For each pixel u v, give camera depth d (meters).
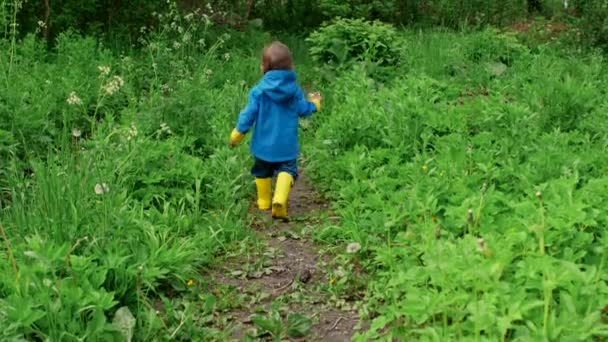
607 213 4.36
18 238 4.34
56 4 11.27
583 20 12.02
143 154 5.94
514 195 5.12
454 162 5.66
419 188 5.03
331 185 6.25
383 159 6.30
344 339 3.92
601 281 3.44
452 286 3.38
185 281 4.43
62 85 8.15
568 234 3.95
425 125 7.00
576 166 5.38
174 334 3.74
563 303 3.33
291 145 5.73
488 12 14.79
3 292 3.79
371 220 4.92
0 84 7.41
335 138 6.89
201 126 7.20
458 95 9.42
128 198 5.09
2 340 3.29
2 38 9.88
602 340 3.31
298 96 5.80
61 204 4.47
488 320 3.12
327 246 5.09
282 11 15.19
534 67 10.17
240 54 11.68
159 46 10.14
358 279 4.47
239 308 4.29
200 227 5.18
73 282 3.67
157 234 4.84
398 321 3.55
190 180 5.87
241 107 8.05
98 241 4.28
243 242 5.07
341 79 9.37
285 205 5.62
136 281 4.05
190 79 9.16
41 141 6.56
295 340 3.91
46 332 3.56
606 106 7.77
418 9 15.16
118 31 11.66
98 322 3.54
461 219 4.33
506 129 6.82
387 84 9.89
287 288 4.54
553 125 7.31
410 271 3.65
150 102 7.78
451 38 12.59
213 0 13.68
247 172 6.30
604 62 11.00
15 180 4.94
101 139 5.98
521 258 3.93
